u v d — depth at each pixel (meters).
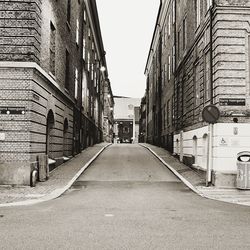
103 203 11.77
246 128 16.41
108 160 26.58
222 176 16.11
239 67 16.64
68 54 26.36
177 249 6.25
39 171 17.03
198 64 21.20
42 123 18.12
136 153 32.41
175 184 17.12
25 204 11.55
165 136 36.41
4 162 15.94
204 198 13.42
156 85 46.75
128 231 7.63
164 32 39.34
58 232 7.50
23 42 16.42
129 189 15.52
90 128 43.75
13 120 16.12
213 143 16.77
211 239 6.98
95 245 6.49
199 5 21.14
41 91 17.88
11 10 16.55
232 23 16.80
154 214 9.73
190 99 22.81
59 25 22.34
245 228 8.02
